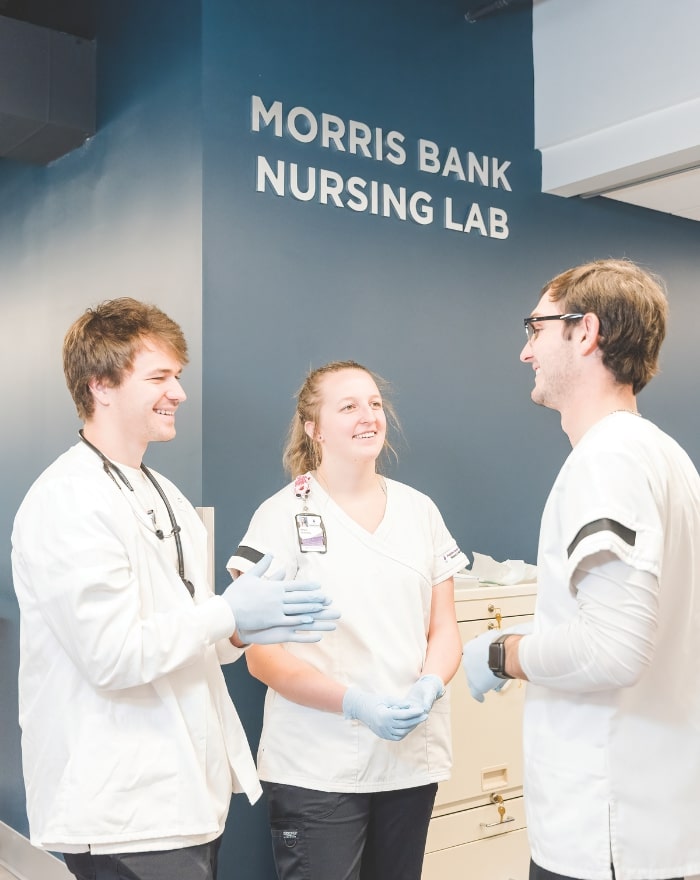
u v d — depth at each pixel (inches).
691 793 61.6
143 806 69.7
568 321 67.2
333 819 90.0
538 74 154.7
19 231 159.3
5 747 157.4
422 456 136.3
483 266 145.9
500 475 146.0
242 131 120.3
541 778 63.8
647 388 174.4
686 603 62.6
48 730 71.3
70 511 70.1
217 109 118.3
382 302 133.0
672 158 139.6
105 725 70.1
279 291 122.3
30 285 155.4
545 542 65.4
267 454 120.2
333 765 90.2
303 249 125.0
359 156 131.6
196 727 73.5
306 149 126.2
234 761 77.6
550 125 152.6
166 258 121.8
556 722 63.4
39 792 71.5
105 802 68.6
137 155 128.5
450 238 141.7
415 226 137.4
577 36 148.8
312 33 127.9
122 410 76.0
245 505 118.0
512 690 120.4
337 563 93.8
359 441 96.2
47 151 145.5
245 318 119.2
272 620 74.4
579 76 148.4
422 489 136.1
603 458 60.7
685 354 181.0
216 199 117.5
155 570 75.0
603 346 66.0
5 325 163.2
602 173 146.8
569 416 68.5
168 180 122.0
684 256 180.4
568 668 59.7
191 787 71.1
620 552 57.4
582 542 58.7
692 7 133.3
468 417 142.3
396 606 94.0
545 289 71.3
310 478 98.1
